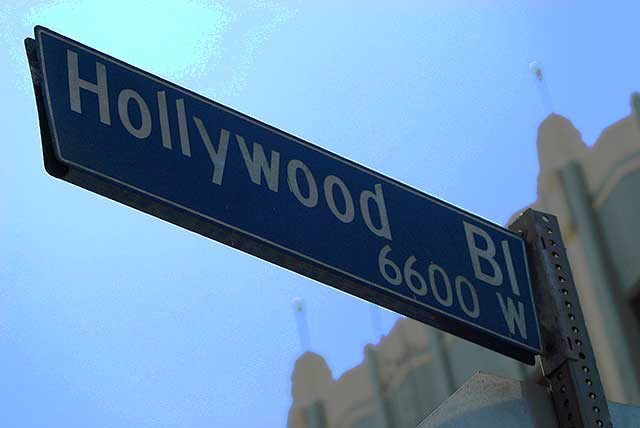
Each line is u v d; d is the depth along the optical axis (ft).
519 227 8.95
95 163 6.94
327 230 7.87
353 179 8.30
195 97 7.77
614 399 33.17
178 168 7.34
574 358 8.18
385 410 43.39
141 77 7.52
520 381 8.18
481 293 8.29
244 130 7.91
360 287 7.78
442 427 7.61
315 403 45.44
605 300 33.68
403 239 8.21
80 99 7.07
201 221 7.28
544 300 8.52
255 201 7.62
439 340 41.96
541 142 36.91
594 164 35.47
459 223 8.60
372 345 44.86
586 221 35.01
